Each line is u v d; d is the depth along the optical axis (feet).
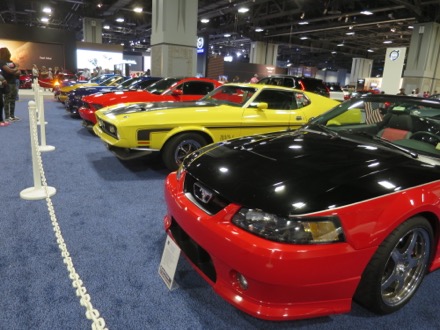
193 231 5.99
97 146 19.27
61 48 77.61
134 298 6.47
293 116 15.03
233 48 149.07
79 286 6.03
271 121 14.61
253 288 5.27
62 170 14.35
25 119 27.78
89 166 15.14
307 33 92.32
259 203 5.34
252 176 5.98
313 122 9.98
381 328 5.93
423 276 6.66
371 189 5.58
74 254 7.91
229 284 5.61
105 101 20.70
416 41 62.54
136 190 12.28
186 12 42.34
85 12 84.12
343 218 5.18
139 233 9.08
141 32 116.37
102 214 10.15
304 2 62.75
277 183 5.67
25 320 5.77
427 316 6.28
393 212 5.51
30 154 16.75
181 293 6.70
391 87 64.54
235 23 83.20
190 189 6.74
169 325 5.82
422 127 8.28
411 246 6.19
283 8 69.21
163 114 13.07
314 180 5.70
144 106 14.42
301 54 141.28
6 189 11.75
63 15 99.76
